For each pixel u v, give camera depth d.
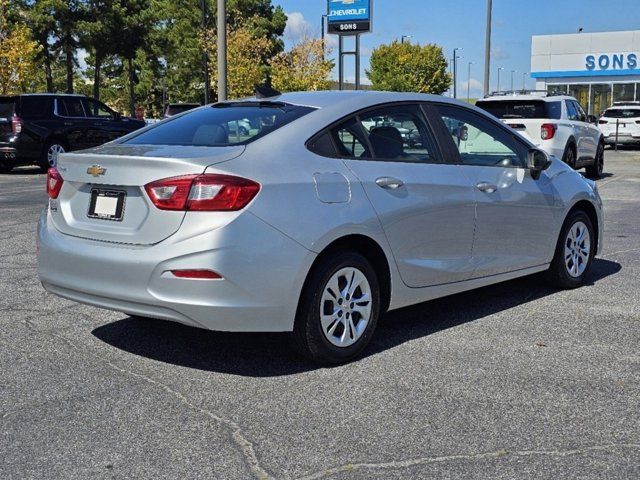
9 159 18.25
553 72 42.81
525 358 4.64
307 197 4.25
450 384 4.20
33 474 3.16
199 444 3.45
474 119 5.60
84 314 5.66
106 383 4.22
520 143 5.96
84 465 3.24
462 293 6.41
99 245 4.28
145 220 4.11
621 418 3.73
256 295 4.04
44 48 47.00
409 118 5.11
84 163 4.42
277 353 4.77
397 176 4.79
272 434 3.55
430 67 64.81
